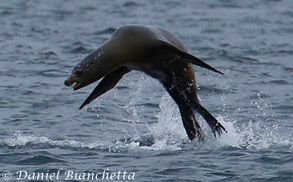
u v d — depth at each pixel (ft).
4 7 402.31
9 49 258.37
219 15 390.42
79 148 130.21
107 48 121.60
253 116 162.30
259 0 476.13
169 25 344.28
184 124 136.56
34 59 237.86
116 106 172.55
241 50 266.36
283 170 112.37
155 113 166.71
